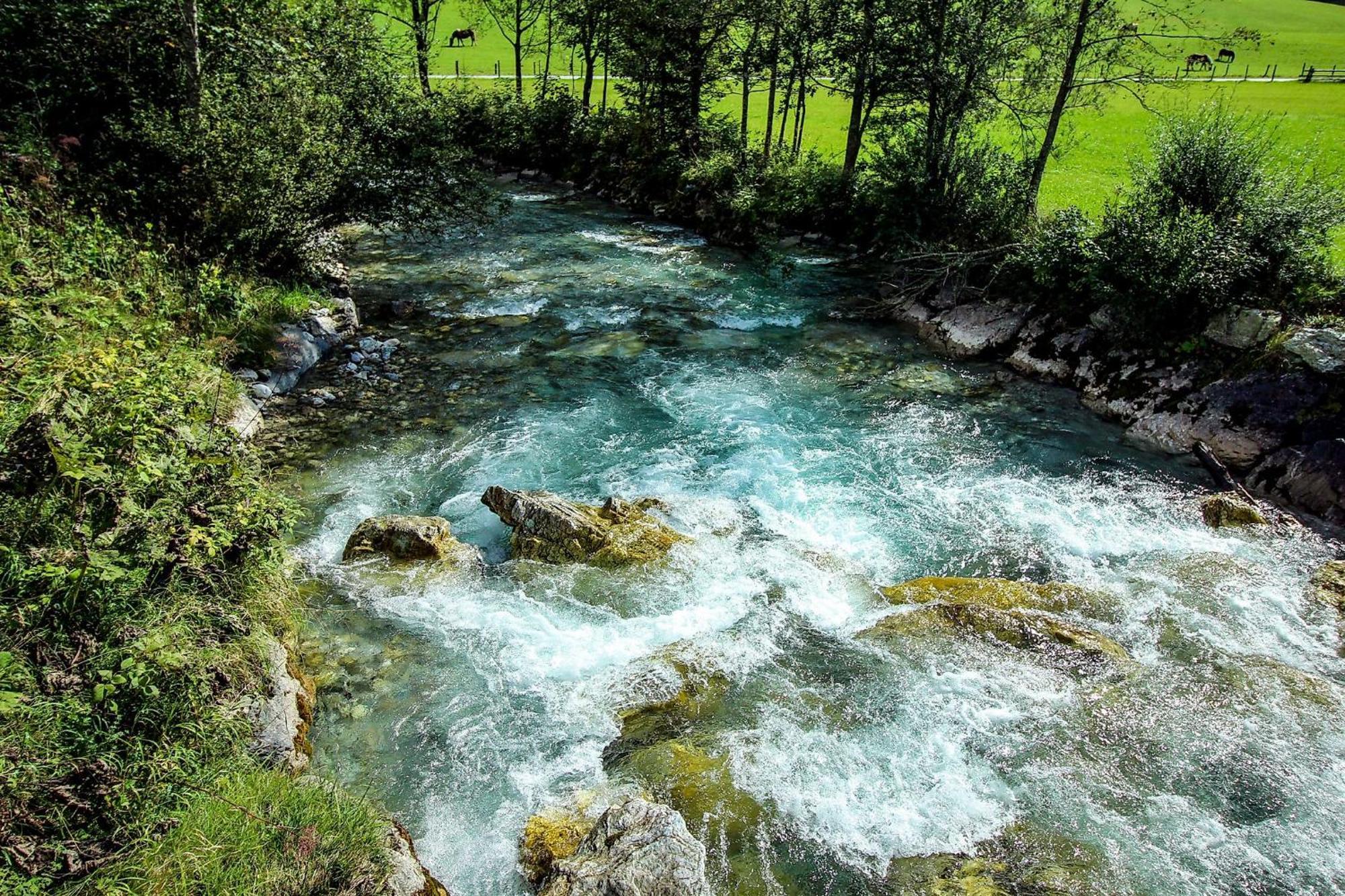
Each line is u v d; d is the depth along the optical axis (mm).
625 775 7215
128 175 14781
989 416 15008
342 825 5977
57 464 6324
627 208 31109
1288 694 8289
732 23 28484
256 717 6930
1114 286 15742
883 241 23328
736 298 20891
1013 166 21359
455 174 20031
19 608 5840
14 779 5082
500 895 6141
